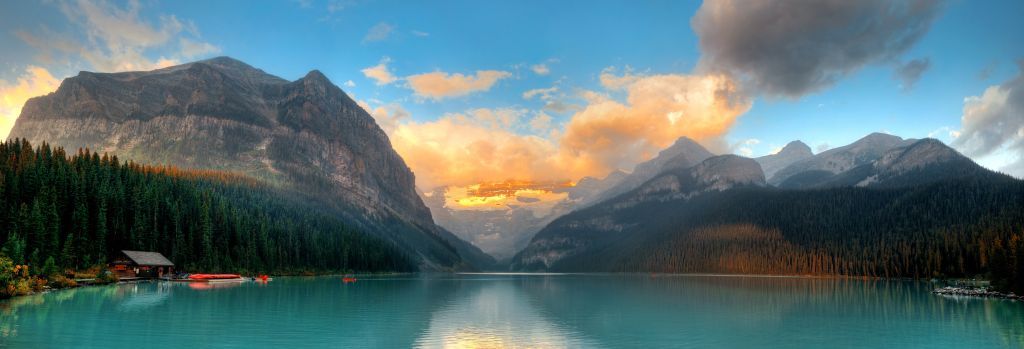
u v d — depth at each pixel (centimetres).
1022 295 11444
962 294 12744
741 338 6400
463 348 5759
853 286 17675
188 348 5300
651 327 7319
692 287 17712
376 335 6444
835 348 5828
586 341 6222
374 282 19750
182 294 10775
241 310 8262
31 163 15525
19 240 11669
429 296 12562
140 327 6347
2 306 7812
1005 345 5991
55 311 7419
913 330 7000
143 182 18362
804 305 10356
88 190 15825
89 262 14200
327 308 9069
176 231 17400
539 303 10988
